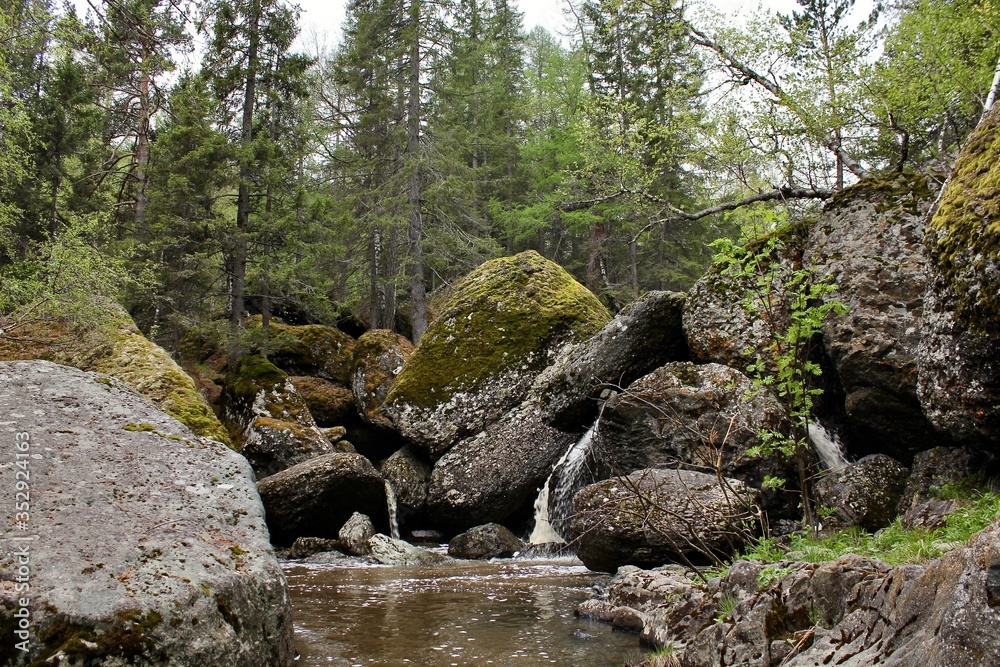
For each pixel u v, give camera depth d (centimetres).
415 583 880
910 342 859
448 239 2688
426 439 1591
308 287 2344
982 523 534
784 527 830
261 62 2223
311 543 1213
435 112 2752
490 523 1302
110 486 471
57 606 339
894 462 847
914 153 1541
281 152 2155
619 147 1805
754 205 1642
